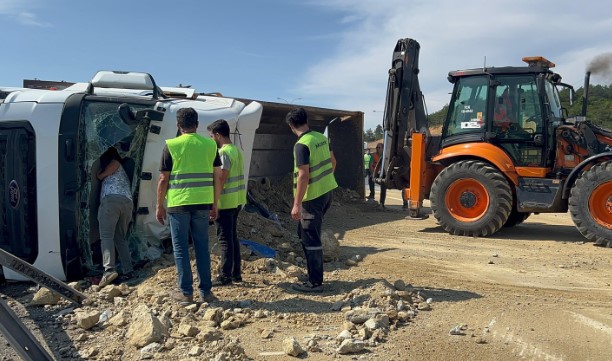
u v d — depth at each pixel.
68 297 5.17
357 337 4.55
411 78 11.17
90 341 4.58
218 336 4.52
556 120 9.78
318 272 5.75
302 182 5.56
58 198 6.20
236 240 6.04
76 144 6.18
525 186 9.53
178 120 5.41
